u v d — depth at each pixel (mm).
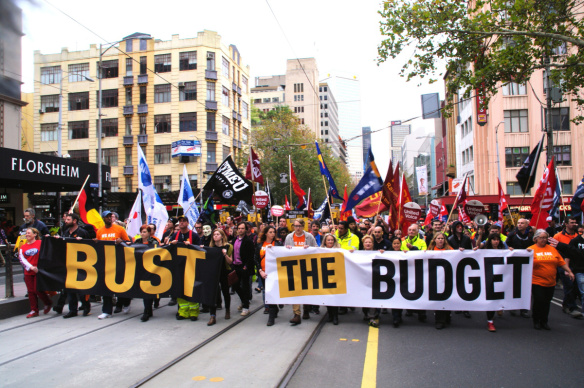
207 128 42781
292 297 7934
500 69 12766
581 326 7770
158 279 8234
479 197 35000
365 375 5223
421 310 8180
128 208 43188
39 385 4895
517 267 7668
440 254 7773
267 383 4926
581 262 8367
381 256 7879
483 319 8461
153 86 43219
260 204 15562
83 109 43781
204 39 42938
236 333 7293
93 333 7207
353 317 8672
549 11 12742
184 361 5750
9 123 20297
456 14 12367
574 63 12836
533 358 5883
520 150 38406
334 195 12516
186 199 11547
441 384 4938
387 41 12898
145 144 43031
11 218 27000
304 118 108375
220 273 8070
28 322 8031
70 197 19469
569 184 36125
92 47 43875
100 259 8438
